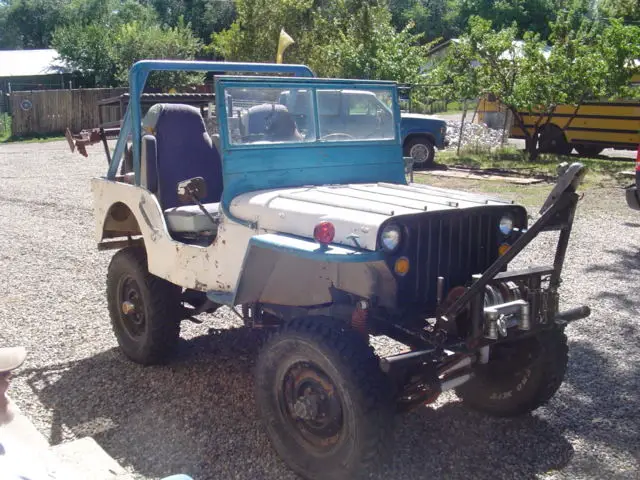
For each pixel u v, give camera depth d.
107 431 4.36
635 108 16.95
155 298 5.06
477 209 3.96
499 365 4.41
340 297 4.12
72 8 59.88
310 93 4.72
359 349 3.53
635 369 5.23
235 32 21.66
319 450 3.72
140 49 37.31
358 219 3.68
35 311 6.71
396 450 4.09
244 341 5.84
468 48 17.47
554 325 3.88
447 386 3.71
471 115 31.39
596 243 9.03
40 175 16.58
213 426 4.39
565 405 4.68
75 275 7.97
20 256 8.85
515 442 4.21
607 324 6.13
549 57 16.48
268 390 3.91
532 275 3.72
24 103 30.00
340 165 4.82
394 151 5.11
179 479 2.49
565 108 18.11
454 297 3.71
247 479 3.83
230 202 4.38
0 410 2.46
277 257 4.02
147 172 4.92
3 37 63.38
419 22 63.00
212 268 4.46
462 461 3.98
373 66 18.83
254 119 4.49
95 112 31.45
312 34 21.27
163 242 4.78
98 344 5.86
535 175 14.77
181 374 5.19
